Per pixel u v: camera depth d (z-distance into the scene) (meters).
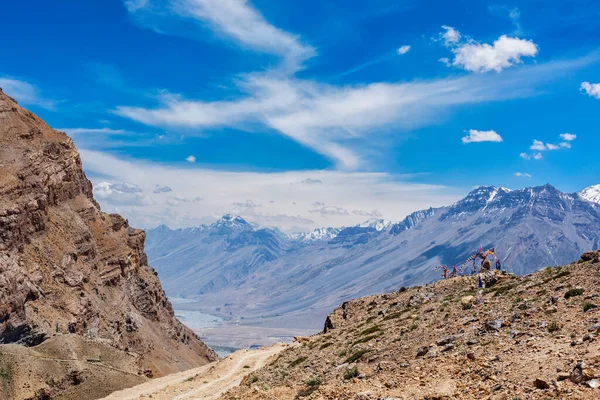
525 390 21.42
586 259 50.31
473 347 31.38
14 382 167.38
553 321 31.45
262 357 92.38
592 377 20.45
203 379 75.69
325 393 29.89
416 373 29.53
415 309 57.34
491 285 59.16
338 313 78.88
